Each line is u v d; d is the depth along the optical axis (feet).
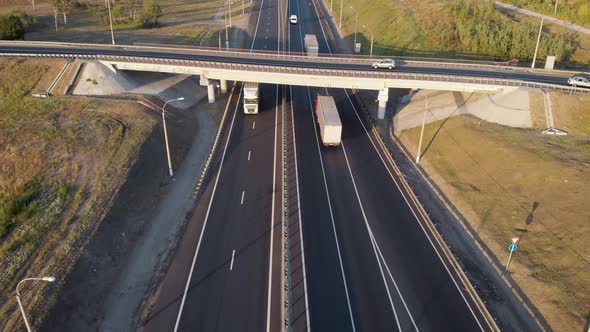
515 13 335.47
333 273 121.29
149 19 365.40
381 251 130.93
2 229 128.77
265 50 329.52
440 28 313.32
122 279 119.34
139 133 180.55
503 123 196.34
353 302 111.45
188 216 146.20
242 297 112.98
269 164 181.37
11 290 108.37
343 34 372.58
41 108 199.52
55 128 182.29
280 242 134.00
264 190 162.09
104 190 145.79
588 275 114.93
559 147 169.89
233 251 129.80
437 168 180.04
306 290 115.03
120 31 348.79
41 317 101.55
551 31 293.64
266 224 142.51
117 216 138.10
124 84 227.20
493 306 113.19
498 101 203.72
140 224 140.77
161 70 225.15
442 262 127.24
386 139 211.20
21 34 294.46
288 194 159.84
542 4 341.62
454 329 104.32
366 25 372.79
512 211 144.46
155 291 115.14
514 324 108.06
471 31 296.51
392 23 349.61
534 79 211.82
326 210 150.71
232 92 259.39
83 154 165.89
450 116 210.79
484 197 154.92
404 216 149.07
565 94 193.06
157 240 134.92
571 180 148.15
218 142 199.41
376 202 156.97
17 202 139.95
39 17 382.83
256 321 105.81
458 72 222.48
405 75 211.00
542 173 155.33
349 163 185.06
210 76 224.74
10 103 205.05
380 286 117.19
